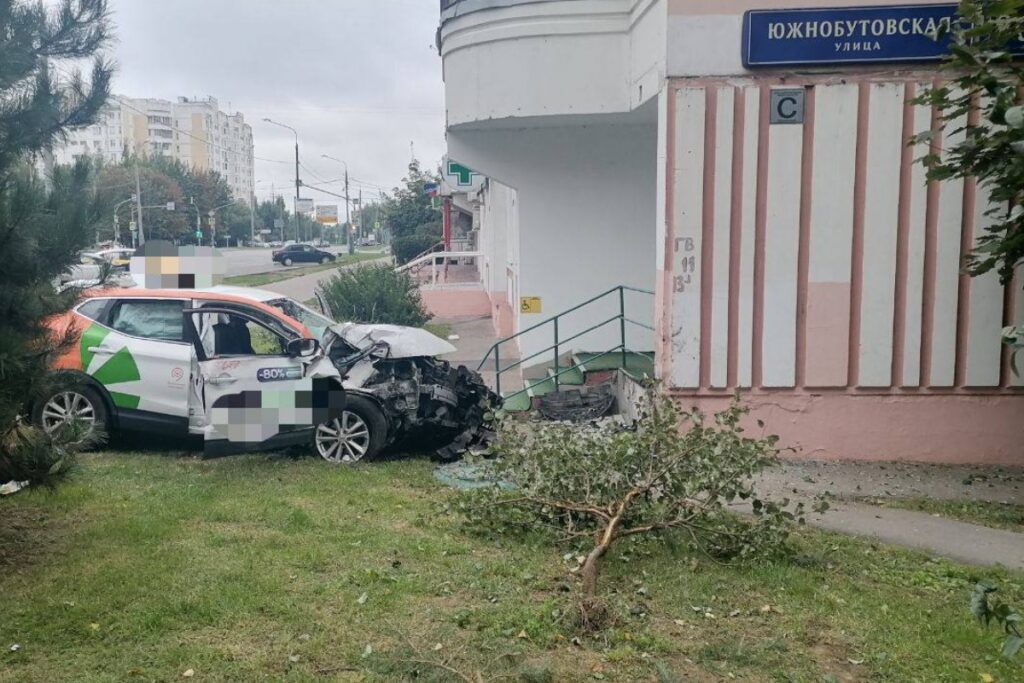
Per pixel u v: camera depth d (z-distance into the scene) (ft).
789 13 28.02
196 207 270.46
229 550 18.94
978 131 21.42
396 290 64.34
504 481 22.27
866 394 29.40
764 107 28.63
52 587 16.51
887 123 28.50
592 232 41.45
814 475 27.89
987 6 21.12
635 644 14.88
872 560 19.99
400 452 30.60
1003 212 28.32
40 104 17.44
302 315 34.86
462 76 38.11
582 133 40.78
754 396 29.50
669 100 28.68
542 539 20.02
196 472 27.12
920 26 27.89
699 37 28.48
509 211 57.93
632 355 39.96
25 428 18.21
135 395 29.19
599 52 35.50
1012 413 29.30
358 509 22.84
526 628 15.14
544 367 41.68
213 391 27.09
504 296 69.87
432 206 142.10
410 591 16.79
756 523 20.29
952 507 24.63
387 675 13.50
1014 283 28.73
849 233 28.86
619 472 19.95
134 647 14.26
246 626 15.14
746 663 14.39
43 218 17.61
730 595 17.40
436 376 31.01
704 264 29.14
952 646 15.40
